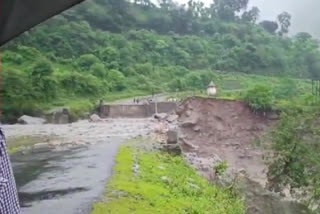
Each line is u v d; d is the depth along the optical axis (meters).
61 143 20.22
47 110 37.69
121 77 56.78
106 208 8.62
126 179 11.74
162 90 58.78
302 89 49.28
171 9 83.88
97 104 42.12
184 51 73.81
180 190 12.17
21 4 1.52
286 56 74.06
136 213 8.59
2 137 1.46
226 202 12.75
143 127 28.78
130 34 72.19
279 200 13.60
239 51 73.94
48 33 59.56
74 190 10.27
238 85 61.97
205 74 63.66
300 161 11.97
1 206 1.35
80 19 67.25
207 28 85.06
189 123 29.92
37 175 12.31
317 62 72.62
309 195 11.81
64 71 51.12
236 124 30.42
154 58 69.50
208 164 19.69
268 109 30.55
